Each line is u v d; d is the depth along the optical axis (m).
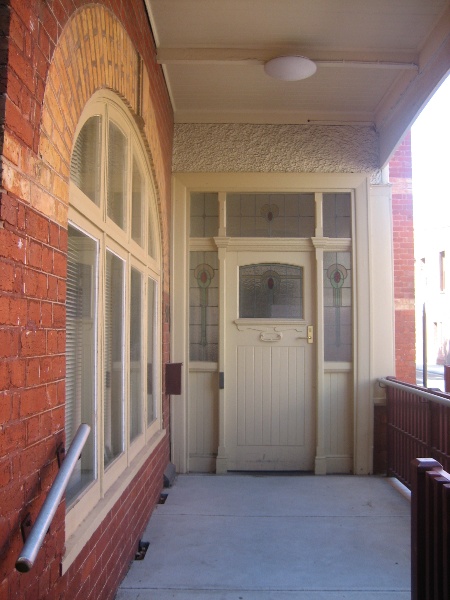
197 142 6.58
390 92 6.10
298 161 6.58
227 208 6.66
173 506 5.23
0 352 1.77
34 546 1.74
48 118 2.19
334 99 6.30
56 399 2.30
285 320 6.53
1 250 1.78
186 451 6.42
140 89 4.15
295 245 6.58
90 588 2.87
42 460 2.15
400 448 5.86
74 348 2.93
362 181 6.56
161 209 5.48
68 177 2.48
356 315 6.50
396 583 3.74
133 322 4.41
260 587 3.67
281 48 5.22
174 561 4.04
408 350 8.12
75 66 2.54
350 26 4.91
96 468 3.19
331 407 6.53
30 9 1.99
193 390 6.55
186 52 5.19
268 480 6.15
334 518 4.96
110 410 3.64
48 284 2.21
